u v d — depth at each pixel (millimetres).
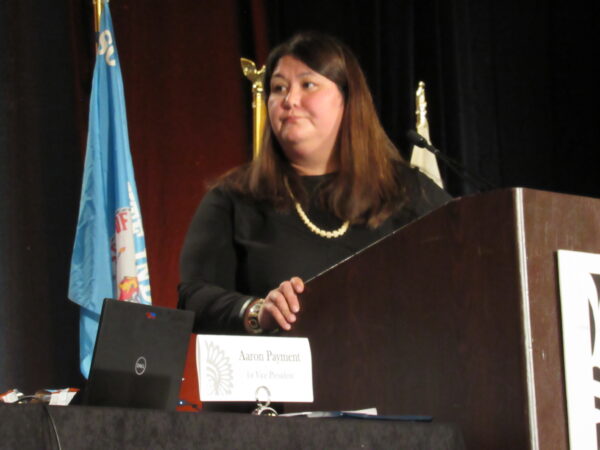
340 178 4277
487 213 2875
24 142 7363
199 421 2393
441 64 9398
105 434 2248
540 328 2758
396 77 9297
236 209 4250
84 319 6207
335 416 2744
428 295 3051
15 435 2117
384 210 4219
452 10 9430
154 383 2900
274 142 4406
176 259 8109
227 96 8555
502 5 9664
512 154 9477
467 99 9477
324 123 4293
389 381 3150
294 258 4074
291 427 2520
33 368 7098
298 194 4250
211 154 8414
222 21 8656
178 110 8352
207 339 2912
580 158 9461
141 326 2871
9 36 7461
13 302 7125
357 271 3322
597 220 2986
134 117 8133
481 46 9617
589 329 2842
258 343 3004
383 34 9328
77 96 7582
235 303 3674
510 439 2734
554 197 2881
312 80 4336
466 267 2928
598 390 2824
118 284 6289
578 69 9547
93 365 2742
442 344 2982
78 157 7547
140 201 8055
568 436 2742
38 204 7332
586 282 2867
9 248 7191
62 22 7637
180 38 8445
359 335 3283
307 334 3484
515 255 2775
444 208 3021
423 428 2719
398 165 4449
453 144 9273
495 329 2814
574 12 9617
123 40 8156
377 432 2641
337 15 9219
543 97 9570
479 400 2842
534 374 2715
